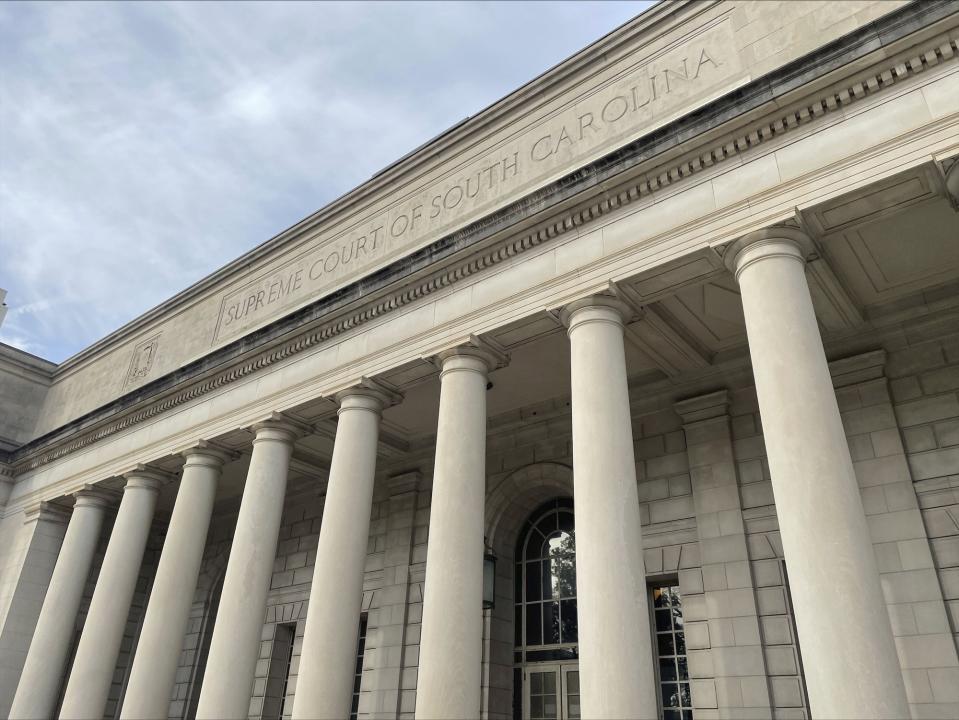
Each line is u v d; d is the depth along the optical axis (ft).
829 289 55.42
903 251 54.29
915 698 50.08
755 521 62.64
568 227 57.41
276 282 91.40
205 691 63.41
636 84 61.72
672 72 59.57
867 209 46.11
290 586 99.45
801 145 47.65
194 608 112.88
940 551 52.95
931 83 43.83
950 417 55.93
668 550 67.05
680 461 69.51
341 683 57.67
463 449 57.00
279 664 97.45
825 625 36.11
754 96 48.65
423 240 73.56
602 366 51.44
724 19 58.03
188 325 103.45
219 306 99.40
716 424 67.51
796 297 44.86
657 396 73.15
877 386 59.47
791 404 41.50
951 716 48.24
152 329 111.65
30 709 87.51
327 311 72.38
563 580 80.02
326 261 85.46
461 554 53.26
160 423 90.89
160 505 116.26
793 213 46.03
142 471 90.27
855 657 34.88
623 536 45.80
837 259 54.70
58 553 106.01
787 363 42.73
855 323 60.95
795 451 40.27
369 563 90.43
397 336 66.59
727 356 68.69
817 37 51.85
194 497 80.33
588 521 46.62
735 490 64.13
